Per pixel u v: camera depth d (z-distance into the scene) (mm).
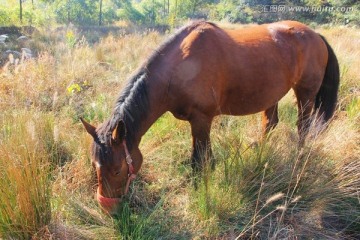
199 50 2750
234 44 3000
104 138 2215
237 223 2582
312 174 2836
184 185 3076
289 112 4418
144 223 2441
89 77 5484
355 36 11398
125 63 6562
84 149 3139
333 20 22766
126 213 2475
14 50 9461
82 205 2621
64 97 4547
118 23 20688
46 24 17266
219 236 2510
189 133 3748
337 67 3791
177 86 2701
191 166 3025
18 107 3783
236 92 3061
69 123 3861
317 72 3615
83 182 2939
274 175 2818
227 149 3182
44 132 3322
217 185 2791
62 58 6648
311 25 22219
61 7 22797
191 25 2877
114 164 2211
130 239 2363
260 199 2693
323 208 2703
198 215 2637
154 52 2705
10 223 2229
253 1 29266
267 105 3314
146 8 29641
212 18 26156
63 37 11039
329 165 2951
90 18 24062
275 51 3234
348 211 2730
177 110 2857
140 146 3453
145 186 3004
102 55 7430
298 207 2697
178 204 2805
